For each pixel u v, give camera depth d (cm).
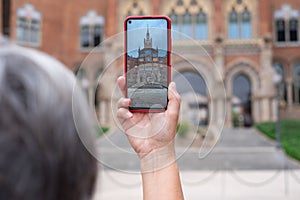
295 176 1403
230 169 1591
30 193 69
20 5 3331
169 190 137
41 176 70
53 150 72
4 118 68
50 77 76
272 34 3384
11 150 68
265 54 3053
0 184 67
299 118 3241
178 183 140
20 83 71
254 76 3073
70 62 3459
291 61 3353
